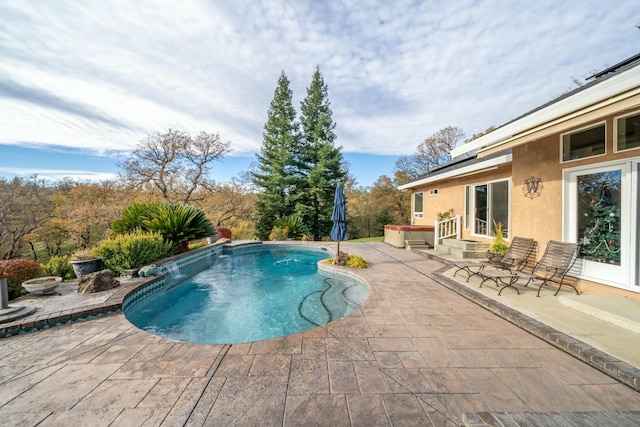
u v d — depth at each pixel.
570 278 5.34
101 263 7.51
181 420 2.23
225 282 8.46
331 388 2.63
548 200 5.82
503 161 7.71
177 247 10.74
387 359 3.16
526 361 3.09
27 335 4.00
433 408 2.35
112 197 21.17
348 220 30.80
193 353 3.38
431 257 9.92
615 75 3.31
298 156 23.80
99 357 3.31
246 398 2.49
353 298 6.57
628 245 4.39
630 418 2.14
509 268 6.46
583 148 5.09
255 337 4.77
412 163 31.52
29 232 19.45
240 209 24.44
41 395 2.60
